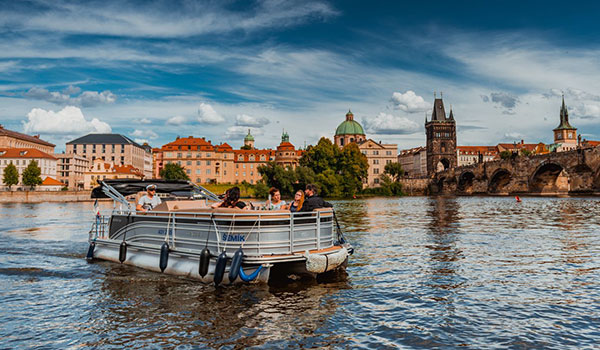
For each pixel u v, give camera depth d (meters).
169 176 134.88
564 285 10.53
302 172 103.88
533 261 13.74
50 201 94.19
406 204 65.06
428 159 168.50
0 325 7.78
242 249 10.12
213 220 10.66
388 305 8.91
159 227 12.41
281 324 7.72
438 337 7.09
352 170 118.38
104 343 6.88
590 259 14.04
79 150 164.25
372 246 17.28
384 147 149.88
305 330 7.42
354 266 13.02
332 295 9.66
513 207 49.88
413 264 13.32
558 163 87.25
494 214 37.62
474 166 124.81
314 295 9.66
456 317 8.12
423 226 26.23
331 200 89.19
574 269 12.45
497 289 10.19
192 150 150.88
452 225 26.78
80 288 10.44
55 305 9.00
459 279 11.23
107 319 8.05
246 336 7.13
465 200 81.62
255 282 10.32
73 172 150.88
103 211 47.06
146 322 7.86
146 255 12.70
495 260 13.95
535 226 25.55
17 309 8.73
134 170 146.38
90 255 14.74
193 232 11.30
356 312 8.44
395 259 14.22
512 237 20.02
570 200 66.19
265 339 6.99
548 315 8.22
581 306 8.77
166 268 11.77
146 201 14.24
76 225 29.59
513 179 103.69
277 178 102.88
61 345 6.82
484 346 6.71
